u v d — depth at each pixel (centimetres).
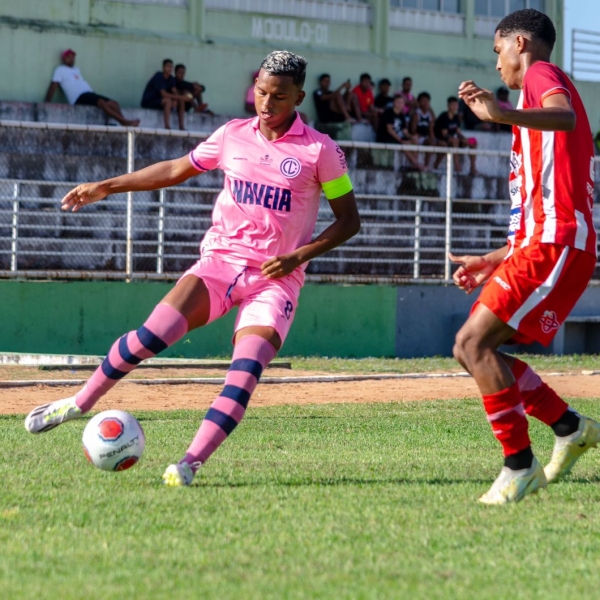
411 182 7362
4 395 3544
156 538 1425
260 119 1903
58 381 3844
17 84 7169
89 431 1859
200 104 7438
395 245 7100
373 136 7794
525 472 1725
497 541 1439
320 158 1877
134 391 3775
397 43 8675
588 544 1430
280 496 1722
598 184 7631
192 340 5488
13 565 1287
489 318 1708
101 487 1783
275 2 8206
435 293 6259
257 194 1886
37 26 7225
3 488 1770
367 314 6053
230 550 1365
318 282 6238
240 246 1900
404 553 1362
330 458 2205
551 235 1712
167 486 1789
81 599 1147
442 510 1633
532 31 1816
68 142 6800
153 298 5541
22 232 6216
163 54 7700
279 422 2930
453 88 8844
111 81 7525
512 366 1877
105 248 6406
